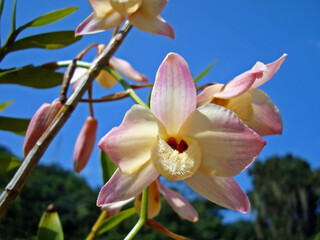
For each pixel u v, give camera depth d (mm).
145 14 192
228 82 164
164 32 193
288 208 3615
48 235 194
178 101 148
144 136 150
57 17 208
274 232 3518
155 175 153
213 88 165
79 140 230
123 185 147
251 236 3506
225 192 156
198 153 153
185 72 146
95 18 194
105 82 260
